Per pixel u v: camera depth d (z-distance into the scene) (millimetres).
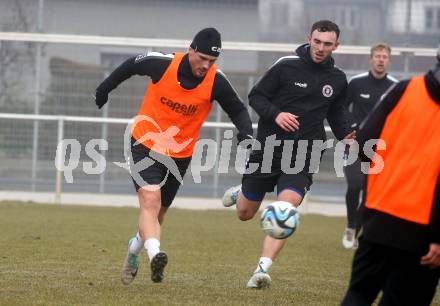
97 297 19344
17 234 32500
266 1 70250
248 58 54125
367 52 48250
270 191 23312
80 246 29516
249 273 24453
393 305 14023
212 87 21000
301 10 70938
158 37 65375
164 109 20984
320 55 22125
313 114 22547
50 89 51781
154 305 18531
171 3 65750
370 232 13883
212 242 32344
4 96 51594
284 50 48688
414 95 13719
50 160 51156
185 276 23469
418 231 13469
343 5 70250
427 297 13961
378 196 13898
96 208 47281
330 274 25125
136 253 21109
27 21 56094
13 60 51875
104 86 21703
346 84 22922
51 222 37938
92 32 63562
